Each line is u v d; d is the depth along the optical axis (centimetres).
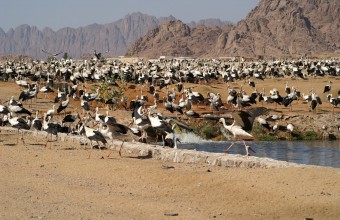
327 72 8444
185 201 1667
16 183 1897
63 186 1861
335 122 4297
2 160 2333
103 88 5031
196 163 2205
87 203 1642
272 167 1995
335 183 1698
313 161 3141
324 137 4134
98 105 4750
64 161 2297
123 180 1941
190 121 4094
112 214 1520
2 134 3197
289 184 1719
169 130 2686
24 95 4619
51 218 1452
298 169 1862
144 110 3788
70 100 4953
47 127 2786
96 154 2472
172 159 2302
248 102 4725
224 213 1541
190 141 3906
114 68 8012
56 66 9038
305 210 1525
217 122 4041
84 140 2809
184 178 1881
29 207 1569
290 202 1581
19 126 2894
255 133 4059
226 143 3838
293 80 7594
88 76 6588
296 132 4141
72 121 3359
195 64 11794
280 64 10725
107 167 2127
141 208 1590
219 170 1984
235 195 1680
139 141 2852
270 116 4259
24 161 2317
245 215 1522
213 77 7412
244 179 1800
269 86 6706
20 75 6700
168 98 4934
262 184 1736
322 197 1594
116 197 1716
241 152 3409
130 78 6850
